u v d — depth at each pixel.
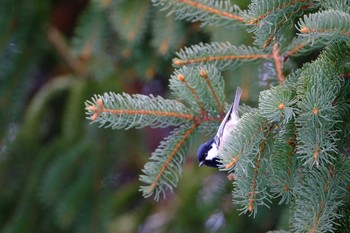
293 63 5.32
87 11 7.20
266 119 3.93
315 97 3.74
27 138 7.79
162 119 4.59
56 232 7.22
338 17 3.76
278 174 3.92
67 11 9.66
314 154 3.68
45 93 8.41
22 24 7.44
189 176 7.38
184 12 4.89
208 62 4.95
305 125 3.80
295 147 3.93
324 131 3.80
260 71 5.79
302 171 4.01
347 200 4.15
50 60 9.05
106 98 4.45
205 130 4.71
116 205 8.07
